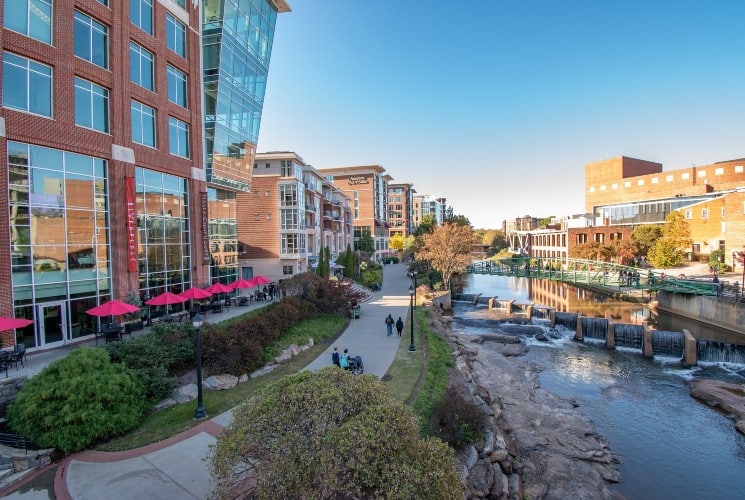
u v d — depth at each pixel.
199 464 11.37
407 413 8.27
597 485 14.80
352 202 105.00
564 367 27.97
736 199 48.12
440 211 184.75
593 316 42.62
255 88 36.06
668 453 17.33
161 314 25.34
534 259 67.69
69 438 11.88
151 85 25.00
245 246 46.91
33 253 17.97
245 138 35.06
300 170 50.34
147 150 24.28
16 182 17.31
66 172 19.47
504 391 22.53
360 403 8.22
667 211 68.94
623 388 24.16
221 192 33.88
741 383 24.25
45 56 18.25
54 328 18.81
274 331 22.17
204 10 30.00
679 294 40.84
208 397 16.08
